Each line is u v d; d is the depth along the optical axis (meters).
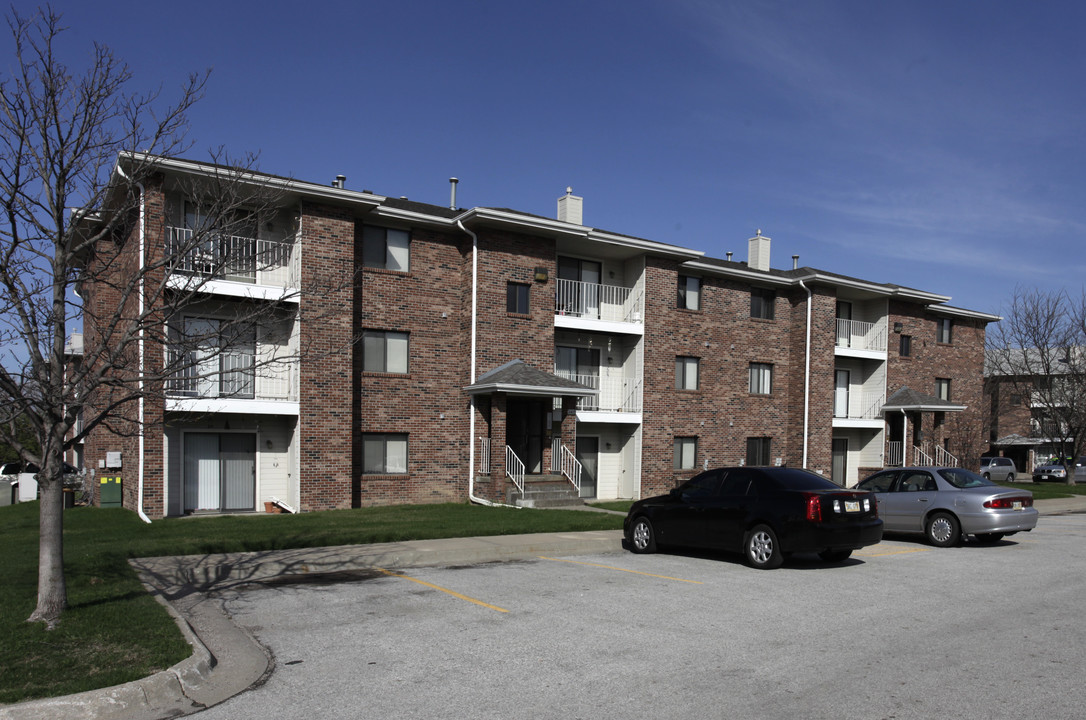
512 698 5.90
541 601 9.36
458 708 5.70
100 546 12.73
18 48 8.09
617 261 26.92
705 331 28.03
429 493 22.14
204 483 19.55
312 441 19.58
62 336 8.01
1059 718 5.48
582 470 26.03
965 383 37.22
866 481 16.67
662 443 26.38
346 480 20.06
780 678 6.37
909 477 15.95
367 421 21.20
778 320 30.53
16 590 9.05
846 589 10.23
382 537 14.27
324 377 19.75
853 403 33.56
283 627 8.05
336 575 11.19
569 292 25.59
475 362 22.28
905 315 34.16
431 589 10.10
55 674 6.08
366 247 21.55
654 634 7.77
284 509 19.94
